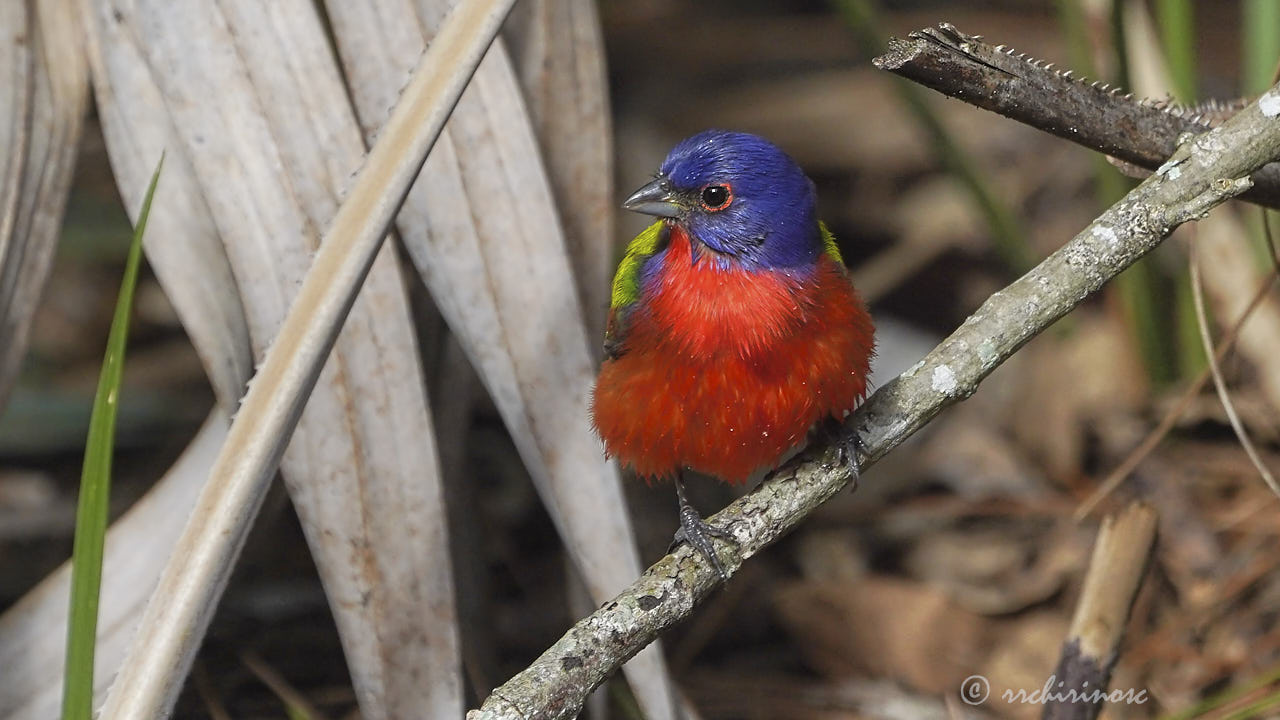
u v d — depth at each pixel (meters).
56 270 15.97
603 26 20.06
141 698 5.02
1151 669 10.10
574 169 8.15
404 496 6.99
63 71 7.17
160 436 13.93
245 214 6.87
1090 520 12.11
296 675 10.44
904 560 12.35
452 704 7.05
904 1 19.81
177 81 6.91
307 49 6.94
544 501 7.32
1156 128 6.41
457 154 7.16
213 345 7.00
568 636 5.66
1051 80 6.03
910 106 12.68
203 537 5.16
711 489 13.80
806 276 7.73
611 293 8.64
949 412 14.22
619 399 7.83
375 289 6.99
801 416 7.80
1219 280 11.98
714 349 7.67
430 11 7.04
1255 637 10.26
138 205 7.06
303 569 11.71
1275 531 11.24
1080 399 13.19
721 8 20.83
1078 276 6.57
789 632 11.55
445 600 7.05
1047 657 10.79
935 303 16.61
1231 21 18.48
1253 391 12.28
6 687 7.38
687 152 8.02
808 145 18.31
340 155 6.92
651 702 7.29
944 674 10.82
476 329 7.21
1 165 6.95
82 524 4.73
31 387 14.29
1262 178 6.77
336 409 6.93
